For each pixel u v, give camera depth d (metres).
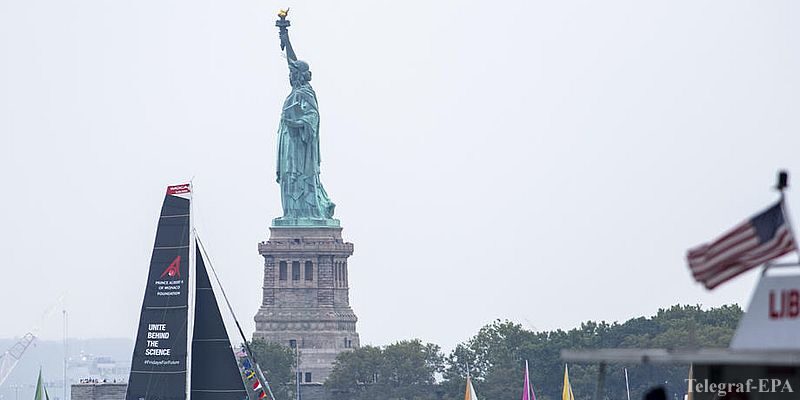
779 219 47.25
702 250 48.16
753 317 48.25
